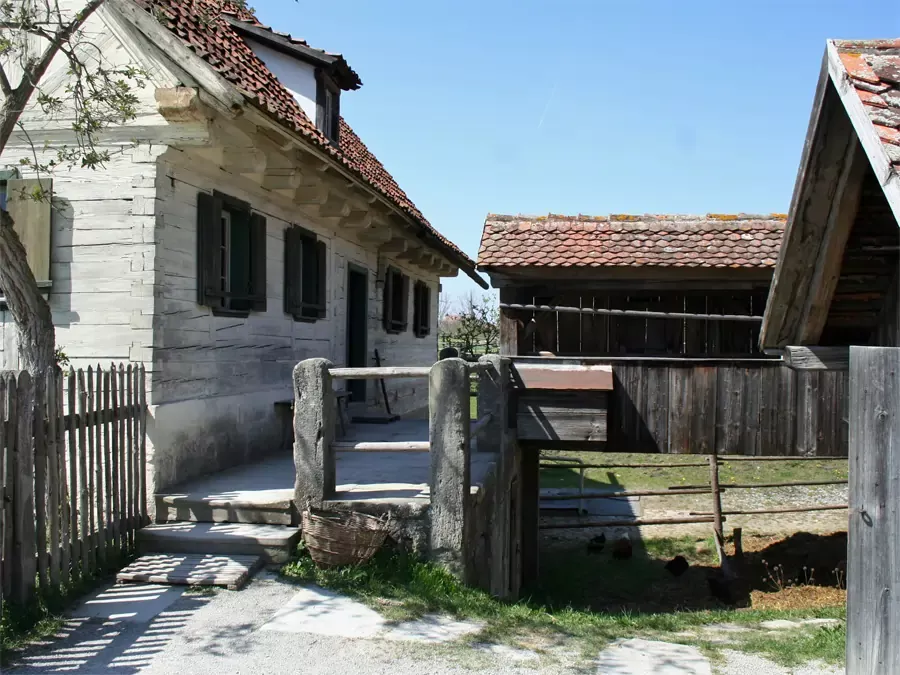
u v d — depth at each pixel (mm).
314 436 6145
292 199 9570
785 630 5895
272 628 4934
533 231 10406
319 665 4473
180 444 7062
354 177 9242
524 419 9234
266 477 7441
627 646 5156
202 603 5262
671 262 9711
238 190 8375
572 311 9852
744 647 5188
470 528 6148
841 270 5352
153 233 6742
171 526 6270
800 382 8938
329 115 11789
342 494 6344
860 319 5789
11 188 6918
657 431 9203
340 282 11961
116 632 4805
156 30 6488
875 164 3367
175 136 6754
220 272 7902
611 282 10047
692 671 4684
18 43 6043
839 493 15508
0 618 4602
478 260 9797
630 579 11102
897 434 3316
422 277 17906
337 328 11812
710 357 10477
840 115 4379
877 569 3408
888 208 4879
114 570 5781
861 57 3951
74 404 5363
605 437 9062
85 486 5512
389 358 15039
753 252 9867
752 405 9016
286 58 11164
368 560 5859
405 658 4621
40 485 5012
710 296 10523
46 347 5777
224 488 6859
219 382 7969
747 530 13234
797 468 17500
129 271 6762
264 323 9117
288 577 5727
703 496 15430
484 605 5641
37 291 5723
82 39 6875
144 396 6430
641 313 9734
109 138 6836
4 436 4723
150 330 6703
